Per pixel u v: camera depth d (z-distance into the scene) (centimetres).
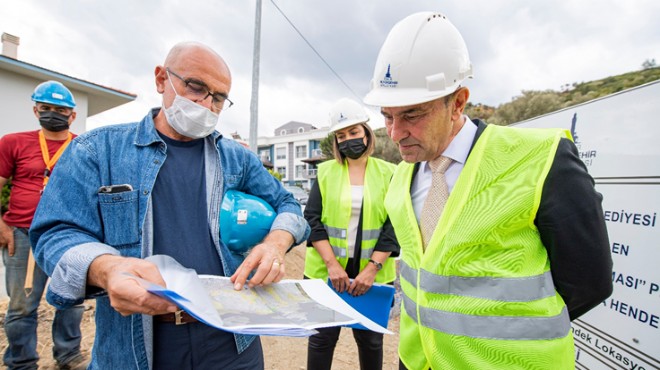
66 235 100
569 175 95
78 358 255
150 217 114
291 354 293
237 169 140
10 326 230
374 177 228
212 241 125
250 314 91
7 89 859
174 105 119
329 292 123
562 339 101
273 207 151
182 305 69
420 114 105
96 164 112
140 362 107
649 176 148
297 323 89
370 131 230
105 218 109
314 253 240
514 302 100
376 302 202
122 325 108
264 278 108
